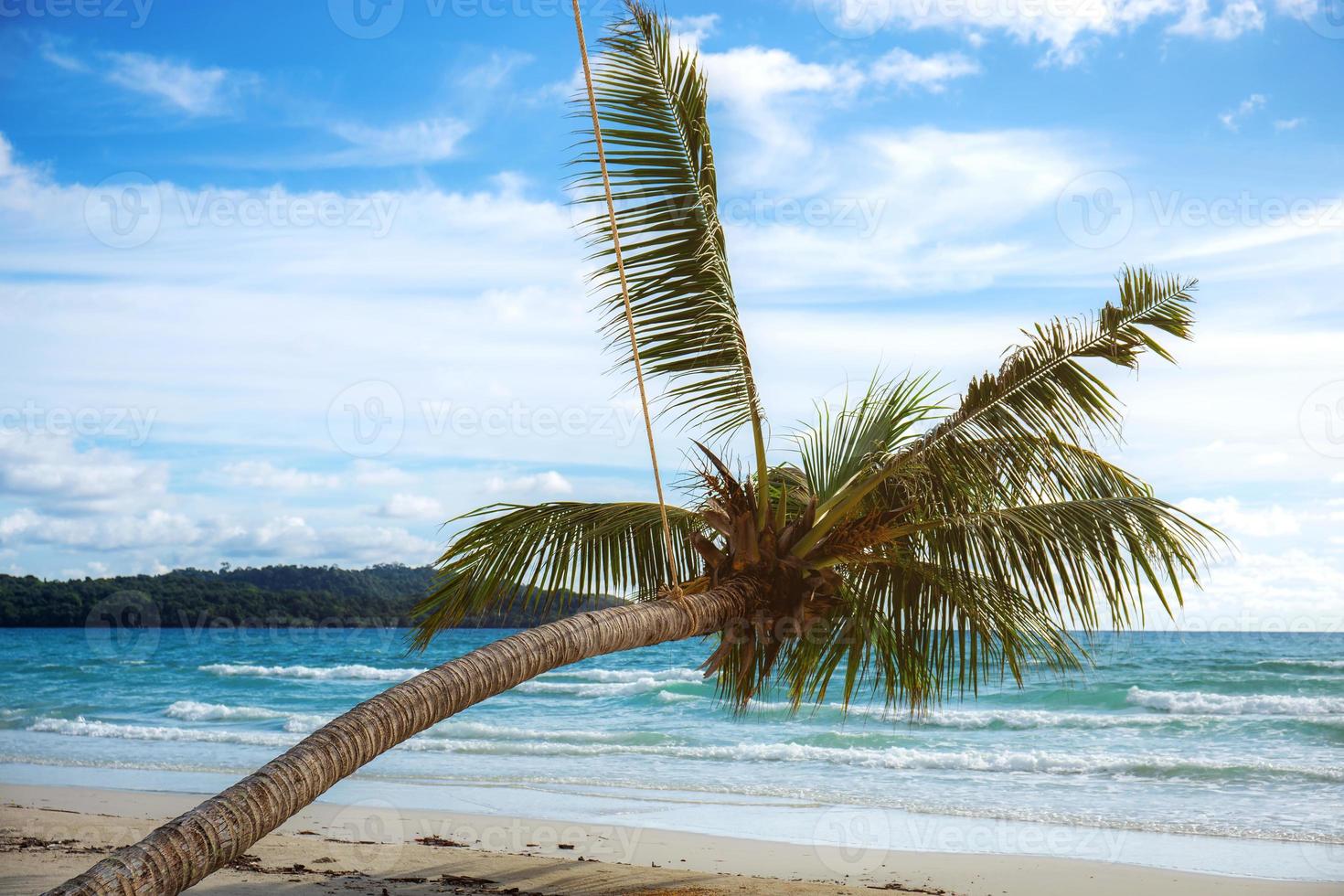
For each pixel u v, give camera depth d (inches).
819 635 272.8
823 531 241.1
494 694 155.9
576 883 277.7
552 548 276.4
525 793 497.7
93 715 970.7
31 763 608.4
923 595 258.4
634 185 233.1
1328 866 329.7
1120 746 672.4
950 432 245.0
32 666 1614.2
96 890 99.7
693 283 234.2
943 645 259.9
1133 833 391.2
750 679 276.4
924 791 502.6
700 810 443.5
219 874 279.6
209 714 956.0
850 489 249.3
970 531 245.6
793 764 600.7
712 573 227.8
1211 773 544.1
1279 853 351.9
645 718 885.2
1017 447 246.7
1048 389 246.7
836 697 919.7
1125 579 233.1
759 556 225.9
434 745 692.7
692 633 203.6
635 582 275.9
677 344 232.7
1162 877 314.5
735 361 238.1
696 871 309.7
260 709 1042.1
